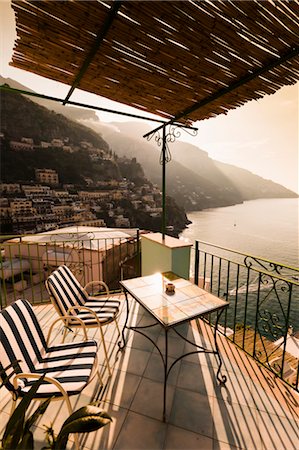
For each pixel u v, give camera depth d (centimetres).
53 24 139
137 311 320
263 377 205
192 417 167
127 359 227
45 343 183
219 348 243
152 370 212
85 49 161
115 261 1058
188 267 324
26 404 100
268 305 2409
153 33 147
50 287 212
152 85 209
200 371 211
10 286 1074
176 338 260
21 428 94
